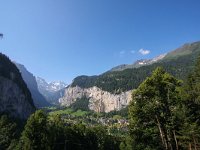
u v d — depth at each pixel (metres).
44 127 64.06
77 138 108.19
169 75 37.78
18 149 81.88
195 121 39.31
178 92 37.59
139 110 37.78
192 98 39.75
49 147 63.38
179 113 37.56
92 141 121.00
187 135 38.66
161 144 38.53
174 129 38.00
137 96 38.19
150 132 37.94
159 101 37.06
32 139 61.41
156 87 37.38
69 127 110.38
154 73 38.00
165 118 37.28
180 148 40.53
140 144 39.25
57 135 99.69
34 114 64.62
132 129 39.03
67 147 103.19
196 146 41.25
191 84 47.31
